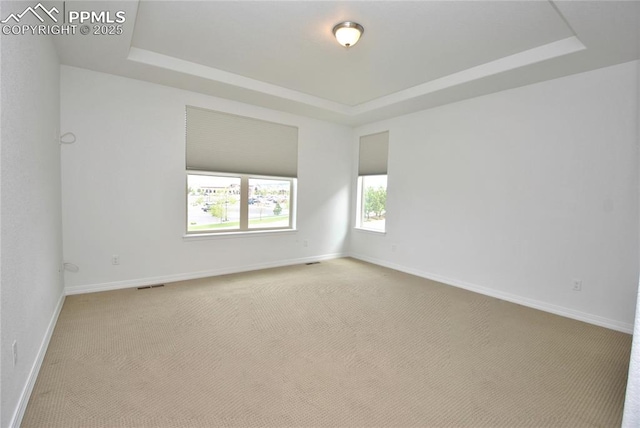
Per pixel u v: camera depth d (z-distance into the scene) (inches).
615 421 68.8
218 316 120.6
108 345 96.2
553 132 133.0
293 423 66.4
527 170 141.2
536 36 109.7
